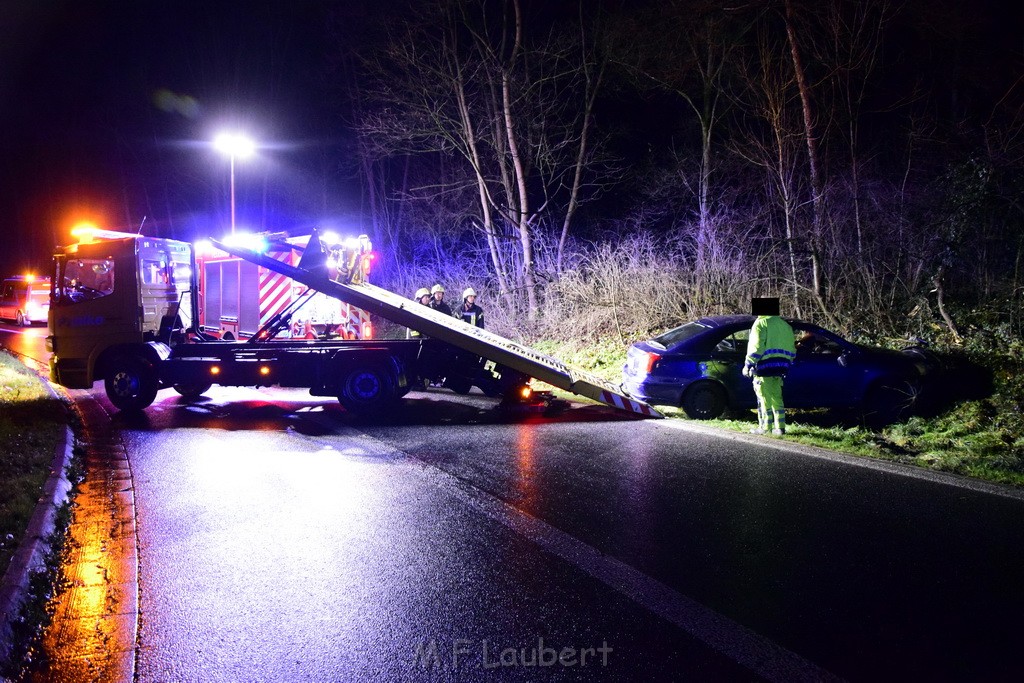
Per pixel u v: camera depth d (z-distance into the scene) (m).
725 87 20.27
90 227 12.38
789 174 15.53
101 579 4.96
